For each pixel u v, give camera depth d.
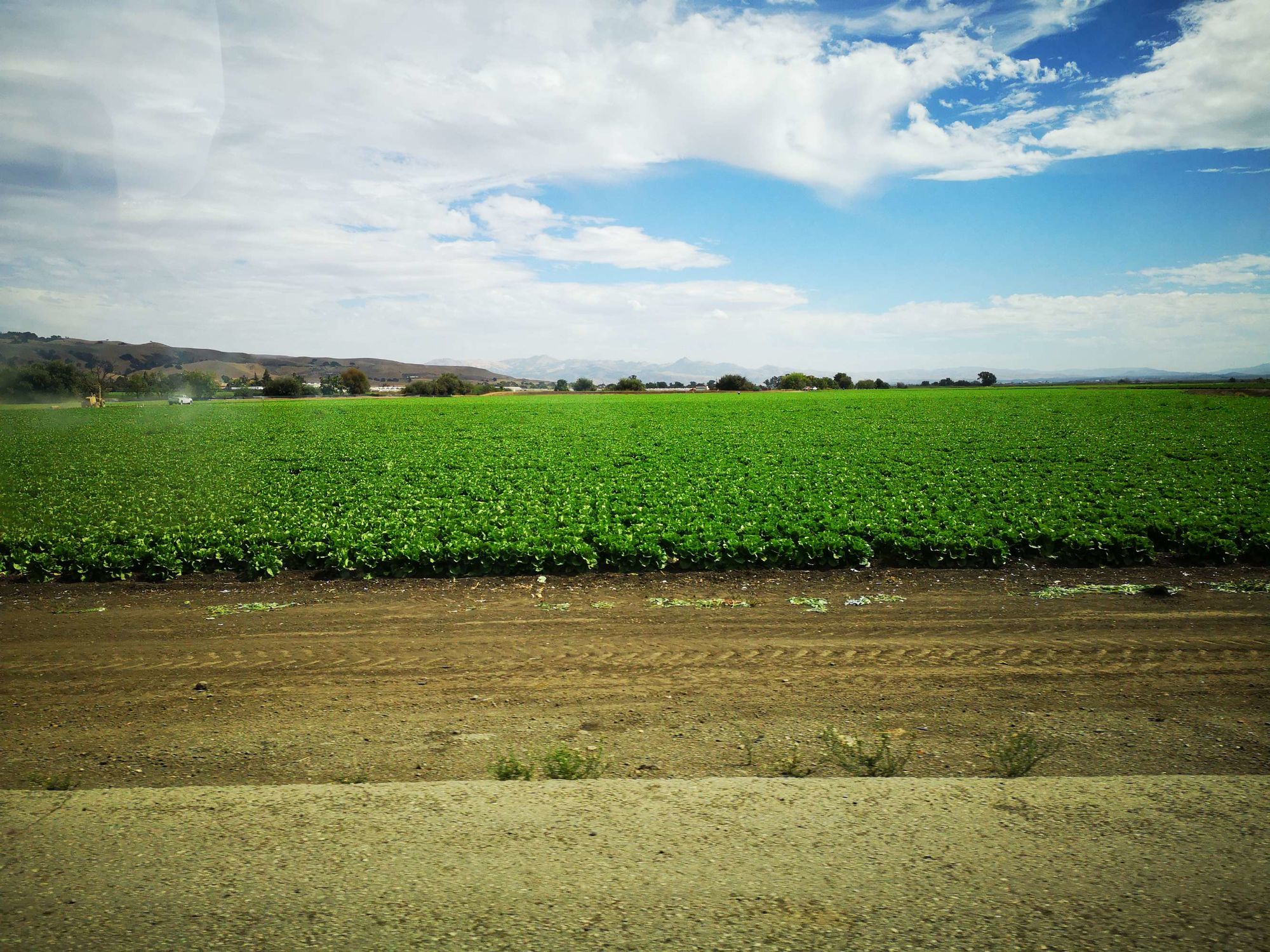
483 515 17.47
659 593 11.20
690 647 8.31
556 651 8.23
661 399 89.94
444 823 3.39
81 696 6.84
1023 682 6.99
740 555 12.74
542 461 30.45
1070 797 3.61
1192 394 79.31
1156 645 8.11
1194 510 16.66
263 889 2.87
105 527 16.16
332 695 6.84
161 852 3.15
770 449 34.12
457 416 60.19
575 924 2.63
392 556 12.56
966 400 75.50
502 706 6.52
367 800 3.65
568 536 14.19
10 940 2.57
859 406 68.69
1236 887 2.85
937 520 15.99
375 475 26.75
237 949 2.52
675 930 2.60
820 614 9.77
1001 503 18.42
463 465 29.42
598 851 3.12
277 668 7.67
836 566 12.77
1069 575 12.20
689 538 13.16
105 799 3.68
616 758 5.29
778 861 3.03
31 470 29.72
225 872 2.99
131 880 2.94
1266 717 6.01
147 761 5.38
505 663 7.80
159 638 8.91
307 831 3.32
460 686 7.08
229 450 36.94
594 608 10.26
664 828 3.32
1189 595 10.65
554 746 5.56
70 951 2.52
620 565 12.61
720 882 2.88
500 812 3.50
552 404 78.94
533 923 2.64
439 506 19.34
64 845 3.21
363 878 2.93
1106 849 3.12
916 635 8.70
